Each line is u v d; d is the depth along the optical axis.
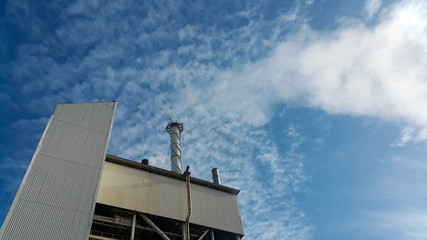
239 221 39.94
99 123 33.44
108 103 36.09
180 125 58.09
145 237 35.16
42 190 25.59
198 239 35.91
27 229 23.05
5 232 22.17
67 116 31.95
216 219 38.34
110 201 32.75
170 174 39.50
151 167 38.38
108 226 32.62
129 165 37.59
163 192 37.00
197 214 37.38
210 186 41.97
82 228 24.94
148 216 34.28
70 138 30.36
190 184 40.50
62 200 25.81
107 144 32.03
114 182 34.72
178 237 36.16
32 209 24.19
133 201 34.09
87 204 26.56
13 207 23.61
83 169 28.72
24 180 25.45
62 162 28.20
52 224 24.11
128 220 32.81
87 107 34.12
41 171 26.67
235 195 43.16
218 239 38.75
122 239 32.59
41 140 28.66
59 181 26.84
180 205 36.94
